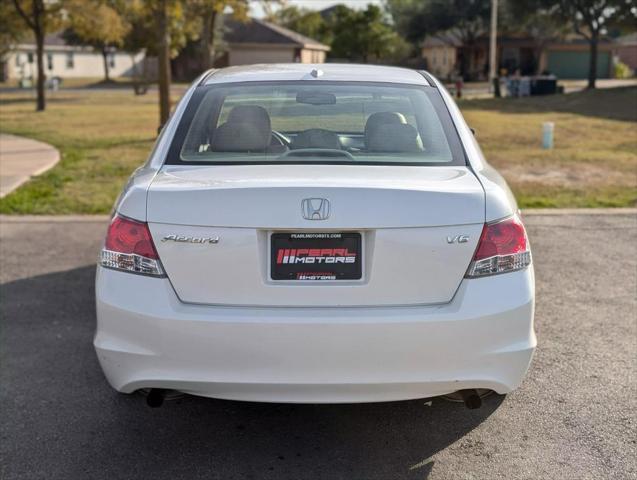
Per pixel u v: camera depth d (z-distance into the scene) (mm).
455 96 40844
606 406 3926
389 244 3023
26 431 3686
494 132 19094
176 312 3031
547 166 12695
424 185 3117
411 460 3436
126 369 3127
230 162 3527
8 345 4766
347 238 3045
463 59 66500
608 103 31672
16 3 28562
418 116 3865
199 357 3035
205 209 3039
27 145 16141
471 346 3047
